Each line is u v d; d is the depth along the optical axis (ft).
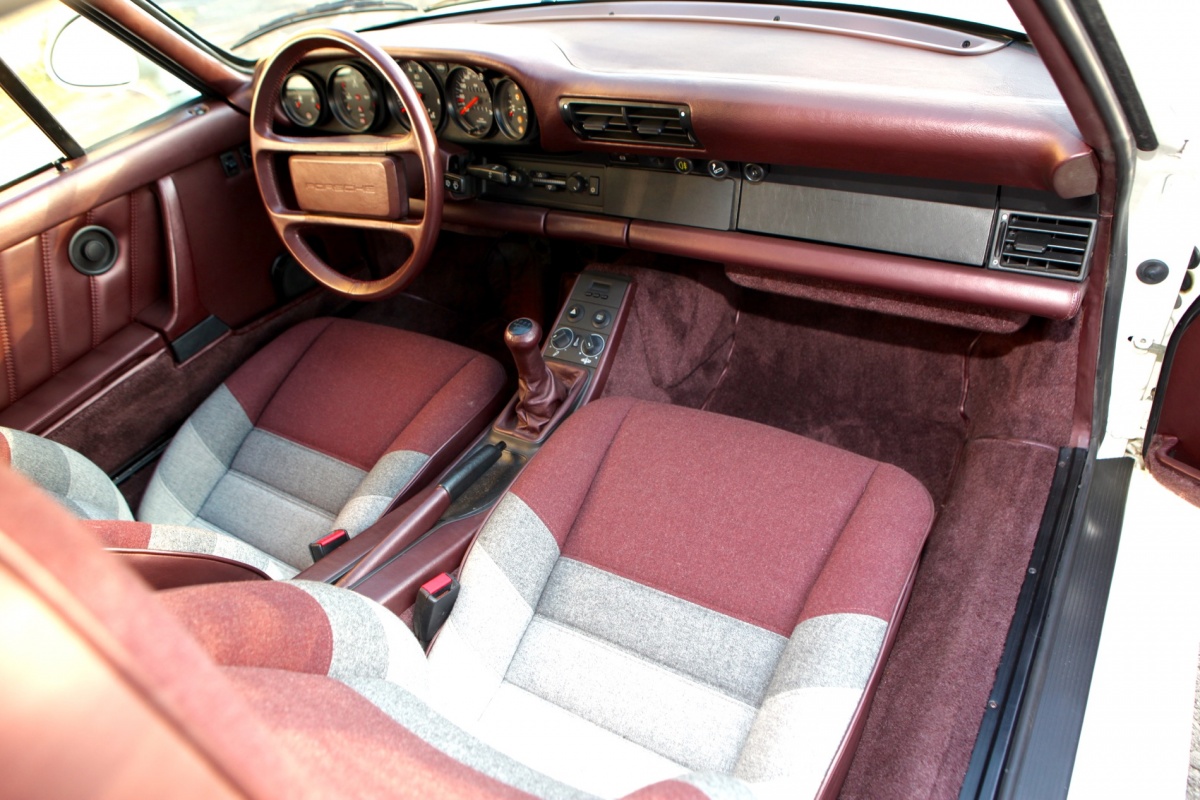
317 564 4.47
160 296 6.57
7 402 5.86
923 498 4.14
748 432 4.64
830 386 6.91
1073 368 5.05
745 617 3.91
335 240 7.62
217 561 3.49
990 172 4.29
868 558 3.76
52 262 5.81
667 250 6.01
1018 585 4.47
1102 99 3.45
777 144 4.87
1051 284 4.64
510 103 5.80
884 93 4.52
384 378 6.12
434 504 5.01
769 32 6.10
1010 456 5.27
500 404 6.42
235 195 6.75
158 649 1.05
